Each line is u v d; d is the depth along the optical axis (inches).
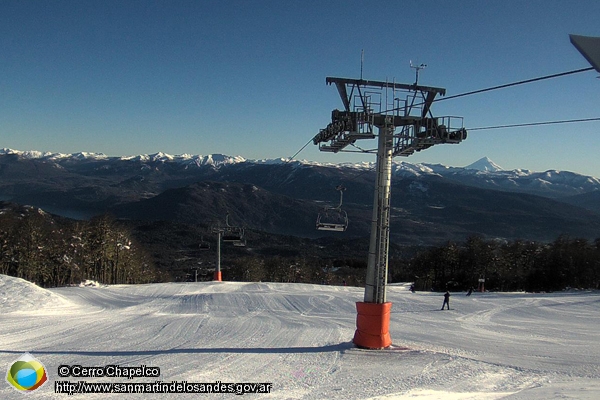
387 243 724.7
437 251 3233.3
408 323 1090.7
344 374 560.4
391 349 712.4
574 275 2721.5
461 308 1412.4
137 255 2955.2
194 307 1332.4
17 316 1052.5
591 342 871.7
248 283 2198.6
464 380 546.0
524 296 1831.9
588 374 598.9
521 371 605.6
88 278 2500.0
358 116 691.4
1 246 2176.4
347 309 1318.9
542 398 433.4
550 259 2812.5
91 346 711.7
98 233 2513.5
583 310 1434.5
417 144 701.9
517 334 960.3
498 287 2945.4
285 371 567.5
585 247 2854.3
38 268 2215.8
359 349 708.0
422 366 614.5
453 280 3127.5
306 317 1130.7
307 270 3703.3
